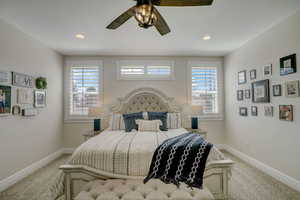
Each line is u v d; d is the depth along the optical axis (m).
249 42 3.14
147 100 3.93
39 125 3.06
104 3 1.94
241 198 2.02
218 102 4.10
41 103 3.11
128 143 2.12
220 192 1.92
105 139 2.36
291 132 2.25
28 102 2.79
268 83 2.66
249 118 3.17
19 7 2.00
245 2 1.94
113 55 3.96
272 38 2.56
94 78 3.97
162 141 2.20
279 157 2.46
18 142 2.54
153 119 3.34
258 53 2.89
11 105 2.43
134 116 3.33
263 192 2.14
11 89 2.43
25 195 2.13
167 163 1.84
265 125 2.75
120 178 1.84
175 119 3.51
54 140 3.55
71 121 3.90
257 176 2.60
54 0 1.87
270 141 2.64
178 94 4.04
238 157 3.51
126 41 3.11
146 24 1.44
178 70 4.06
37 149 2.99
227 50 3.68
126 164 1.86
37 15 2.19
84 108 3.95
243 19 2.34
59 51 3.65
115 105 3.90
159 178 1.78
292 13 2.19
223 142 4.09
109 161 1.87
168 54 3.93
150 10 1.35
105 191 1.58
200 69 4.11
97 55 3.95
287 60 2.28
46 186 2.35
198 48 3.54
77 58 3.94
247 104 3.23
